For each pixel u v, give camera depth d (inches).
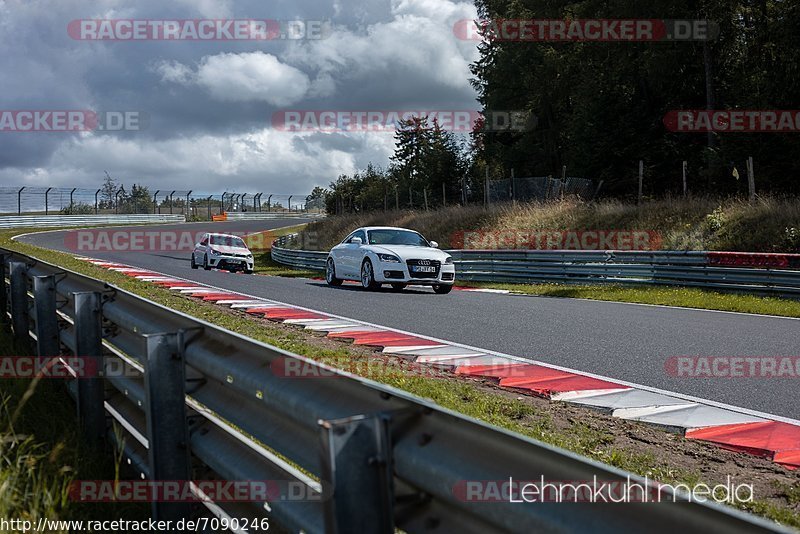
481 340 323.6
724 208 762.8
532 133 1744.6
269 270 1010.7
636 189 1245.7
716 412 202.5
